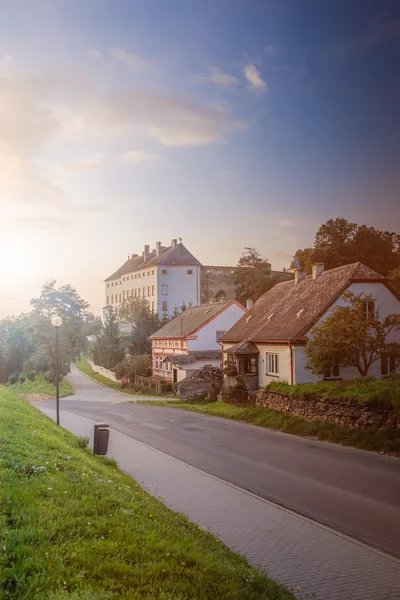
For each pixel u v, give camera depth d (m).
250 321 42.34
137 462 18.47
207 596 6.60
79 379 71.31
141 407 40.69
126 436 25.08
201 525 11.28
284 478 16.23
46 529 7.50
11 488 9.03
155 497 13.30
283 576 8.65
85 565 6.69
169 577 6.80
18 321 77.75
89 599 5.83
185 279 104.25
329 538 10.59
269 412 29.42
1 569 6.19
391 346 29.20
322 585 8.32
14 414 19.62
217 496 13.88
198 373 46.12
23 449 12.50
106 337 77.31
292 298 39.09
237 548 9.91
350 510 12.80
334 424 24.05
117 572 6.69
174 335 59.09
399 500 13.65
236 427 28.16
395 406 20.62
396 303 34.22
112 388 60.78
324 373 31.33
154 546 7.67
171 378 58.44
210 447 22.03
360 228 66.81
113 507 9.28
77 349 64.19
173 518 10.17
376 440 20.81
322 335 28.45
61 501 8.92
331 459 19.05
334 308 30.73
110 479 12.35
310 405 26.08
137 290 113.06
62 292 63.06
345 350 28.11
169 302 103.25
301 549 9.93
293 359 32.50
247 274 96.25
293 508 12.98
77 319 63.53
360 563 9.27
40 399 50.59
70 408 40.59
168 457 19.53
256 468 17.73
